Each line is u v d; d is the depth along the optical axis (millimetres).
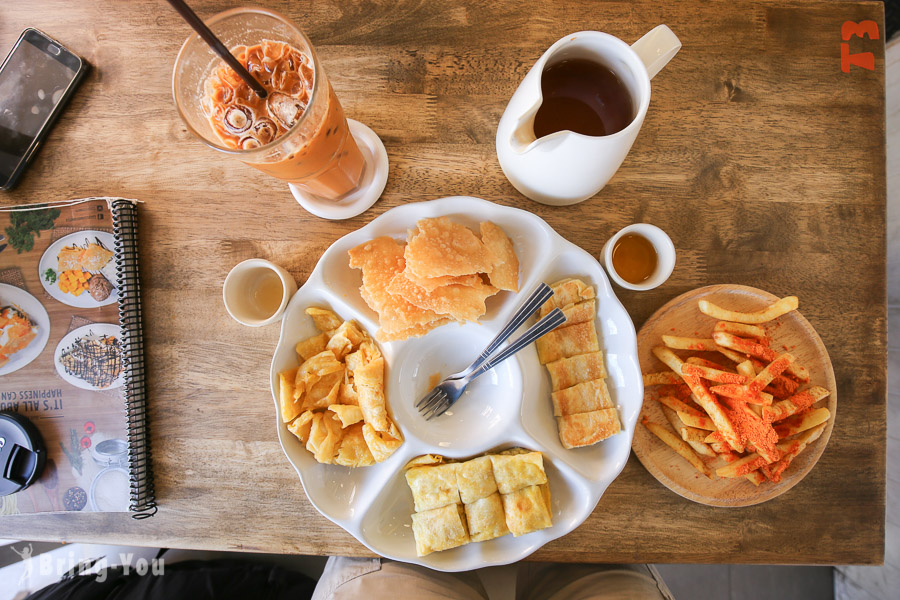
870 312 641
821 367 626
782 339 632
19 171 644
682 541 640
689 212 639
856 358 643
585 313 612
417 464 619
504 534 612
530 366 625
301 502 642
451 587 673
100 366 651
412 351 636
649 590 674
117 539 647
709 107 637
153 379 647
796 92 637
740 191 640
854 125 638
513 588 728
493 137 637
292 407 596
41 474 651
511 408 614
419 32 637
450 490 607
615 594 663
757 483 617
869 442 644
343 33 637
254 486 644
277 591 803
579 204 636
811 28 634
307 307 616
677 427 623
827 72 636
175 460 646
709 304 603
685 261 640
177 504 646
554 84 546
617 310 596
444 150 638
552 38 634
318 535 641
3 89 643
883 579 809
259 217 642
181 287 645
